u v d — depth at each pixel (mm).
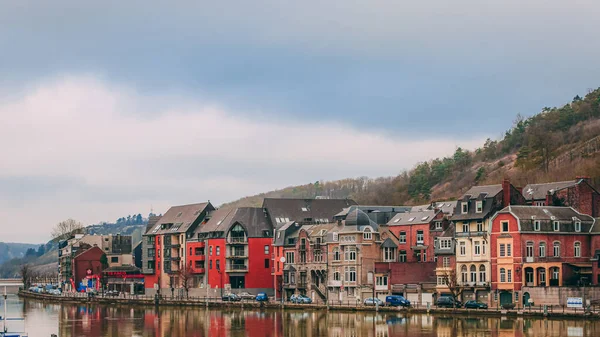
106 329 178750
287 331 165000
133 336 165250
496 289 191250
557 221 191375
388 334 155250
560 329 151375
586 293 178875
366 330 162250
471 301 189000
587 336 141750
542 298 182000
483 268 196250
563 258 190875
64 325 188875
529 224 188750
